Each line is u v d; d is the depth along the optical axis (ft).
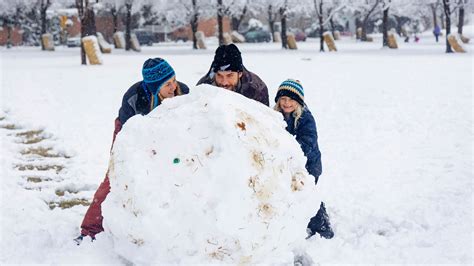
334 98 40.45
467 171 20.68
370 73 58.65
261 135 9.72
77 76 57.67
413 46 126.21
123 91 45.19
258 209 9.25
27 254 12.31
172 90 12.78
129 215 9.49
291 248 10.53
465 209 16.34
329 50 107.65
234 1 138.62
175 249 9.23
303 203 10.03
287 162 9.93
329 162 22.58
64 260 10.88
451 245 13.64
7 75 59.06
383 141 26.37
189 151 9.47
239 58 12.75
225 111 9.61
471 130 28.32
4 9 145.59
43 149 26.05
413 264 12.57
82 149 25.55
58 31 179.73
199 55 93.81
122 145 9.95
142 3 124.26
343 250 13.08
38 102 39.42
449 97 39.68
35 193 19.13
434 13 189.06
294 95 13.28
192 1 123.03
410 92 42.96
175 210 9.20
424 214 15.96
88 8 78.28
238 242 9.20
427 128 29.22
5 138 28.32
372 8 159.12
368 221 15.66
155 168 9.52
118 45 129.18
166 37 195.11
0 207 17.21
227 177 9.14
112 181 9.98
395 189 18.66
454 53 93.86
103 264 10.52
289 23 211.00
